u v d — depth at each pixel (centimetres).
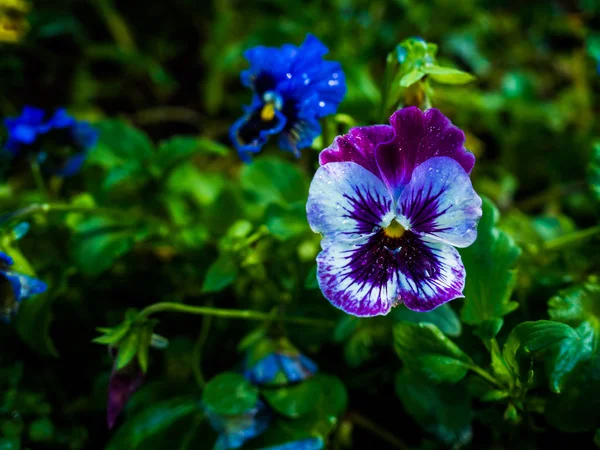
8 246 19
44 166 25
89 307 25
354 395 23
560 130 34
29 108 24
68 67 36
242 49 34
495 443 19
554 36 41
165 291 26
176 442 20
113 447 20
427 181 15
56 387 24
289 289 22
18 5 30
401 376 20
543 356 18
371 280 15
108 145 27
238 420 19
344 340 21
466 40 38
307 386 19
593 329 17
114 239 22
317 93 19
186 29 39
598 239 22
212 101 35
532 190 33
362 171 14
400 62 17
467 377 19
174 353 23
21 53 35
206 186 28
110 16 36
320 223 14
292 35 34
